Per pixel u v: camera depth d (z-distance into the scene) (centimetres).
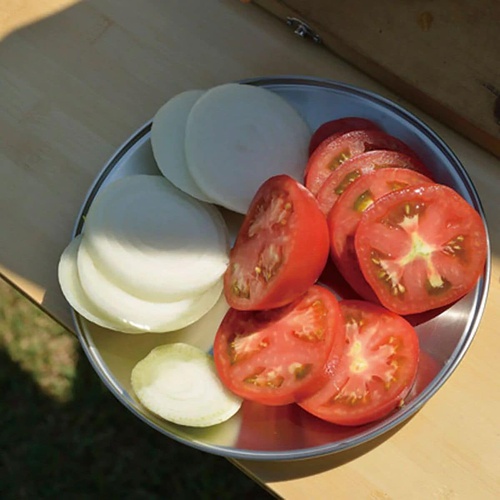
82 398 93
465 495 61
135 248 64
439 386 59
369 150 65
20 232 70
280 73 72
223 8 74
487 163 68
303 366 60
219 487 89
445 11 68
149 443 91
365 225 61
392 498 61
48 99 73
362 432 59
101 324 63
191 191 66
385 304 61
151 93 73
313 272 60
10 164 72
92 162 71
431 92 67
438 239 61
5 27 76
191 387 62
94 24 75
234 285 63
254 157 66
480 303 61
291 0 70
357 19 69
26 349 95
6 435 93
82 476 91
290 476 62
